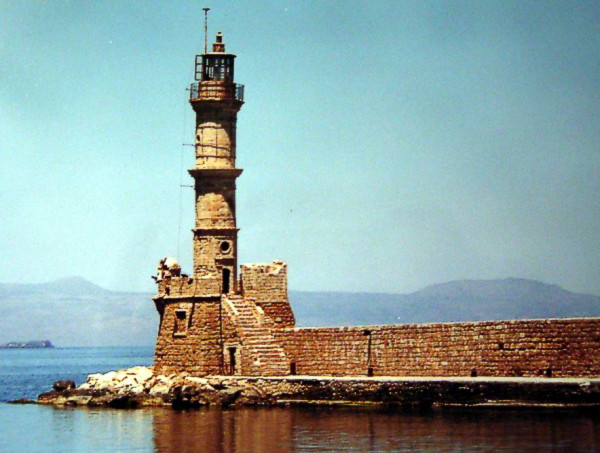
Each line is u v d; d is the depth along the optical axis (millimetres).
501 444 88625
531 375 105562
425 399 107000
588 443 87438
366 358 114562
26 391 177375
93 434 103000
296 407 112688
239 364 120000
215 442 95875
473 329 108625
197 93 124625
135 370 129625
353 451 89562
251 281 123438
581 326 103438
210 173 124000
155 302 127625
